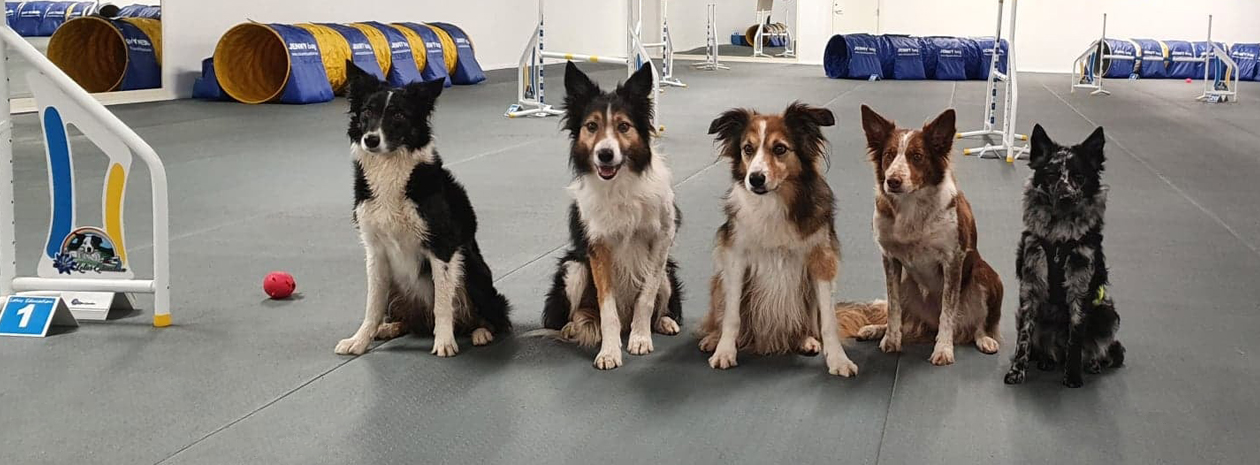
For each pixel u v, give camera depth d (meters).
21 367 4.10
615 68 24.52
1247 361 4.20
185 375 4.03
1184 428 3.49
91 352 4.30
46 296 4.66
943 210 4.07
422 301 4.55
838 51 22.58
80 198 7.63
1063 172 3.73
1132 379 3.98
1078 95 18.39
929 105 16.33
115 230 4.79
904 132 4.08
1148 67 23.12
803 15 27.55
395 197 4.19
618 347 4.25
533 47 14.02
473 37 22.11
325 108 14.40
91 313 4.74
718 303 4.44
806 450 3.31
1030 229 3.91
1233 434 3.44
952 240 4.10
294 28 15.39
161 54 15.35
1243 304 5.07
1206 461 3.22
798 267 4.20
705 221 7.20
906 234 4.12
